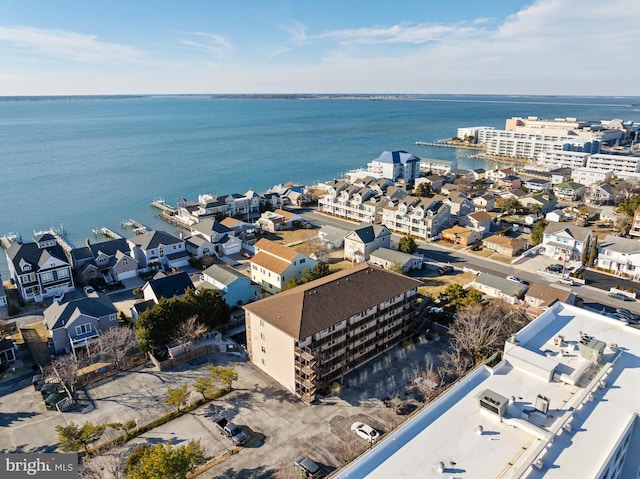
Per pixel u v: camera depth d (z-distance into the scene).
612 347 39.62
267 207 126.75
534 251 88.94
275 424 43.31
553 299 63.59
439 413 32.75
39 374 51.53
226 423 42.34
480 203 119.56
